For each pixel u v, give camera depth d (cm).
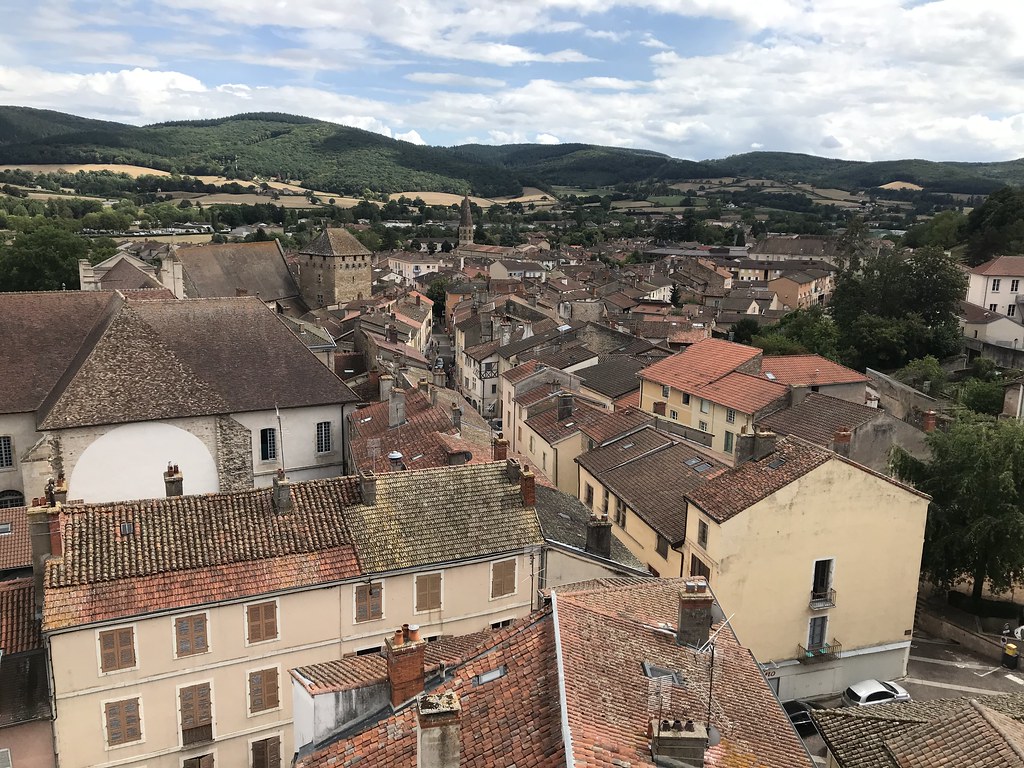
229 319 5625
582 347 8650
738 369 6681
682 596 2133
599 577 3581
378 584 3241
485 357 9262
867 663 4016
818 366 7062
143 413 4928
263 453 5497
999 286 12075
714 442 6350
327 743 1973
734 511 3578
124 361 5088
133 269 9775
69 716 2811
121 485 4962
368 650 3278
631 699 1759
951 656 4372
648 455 5053
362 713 2009
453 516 3509
